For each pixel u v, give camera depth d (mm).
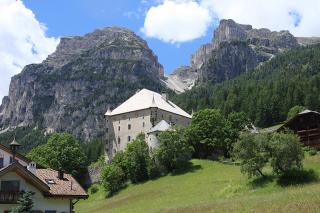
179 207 74250
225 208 61312
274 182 85000
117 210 97312
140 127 170625
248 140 90438
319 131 107125
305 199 56875
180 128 141625
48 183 62125
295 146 86062
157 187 116812
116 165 133875
